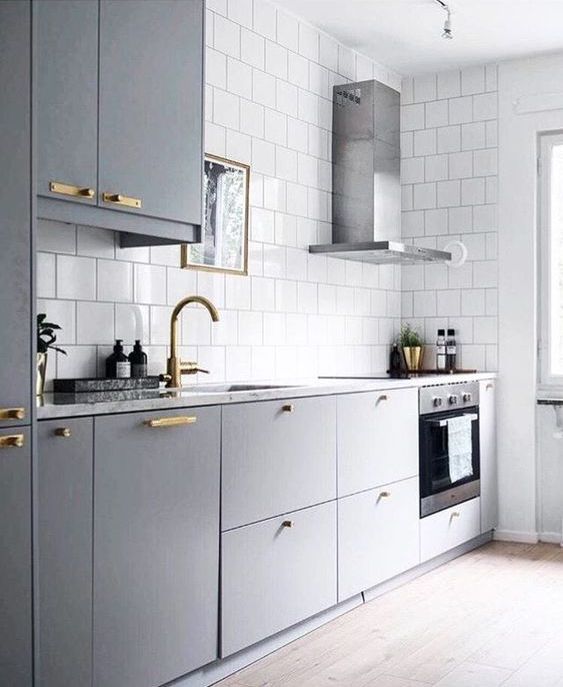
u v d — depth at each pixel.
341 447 3.72
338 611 3.77
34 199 2.35
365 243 4.50
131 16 2.90
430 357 5.39
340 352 4.87
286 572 3.36
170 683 2.86
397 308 5.45
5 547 2.25
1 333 2.25
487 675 3.08
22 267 2.31
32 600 2.32
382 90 4.76
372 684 3.00
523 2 4.30
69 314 3.25
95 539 2.52
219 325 4.00
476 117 5.26
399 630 3.57
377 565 3.98
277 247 4.38
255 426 3.19
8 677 2.26
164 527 2.77
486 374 5.04
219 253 3.97
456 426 4.66
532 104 5.09
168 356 3.70
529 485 5.13
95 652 2.53
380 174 4.73
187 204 3.14
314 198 4.66
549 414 5.12
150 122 2.98
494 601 3.96
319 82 4.70
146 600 2.71
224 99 4.02
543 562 4.67
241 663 3.16
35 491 2.32
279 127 4.38
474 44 4.88
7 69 2.28
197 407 2.91
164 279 3.69
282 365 4.40
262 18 4.26
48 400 2.78
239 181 4.09
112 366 3.32
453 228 5.32
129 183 2.90
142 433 2.68
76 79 2.71
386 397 4.05
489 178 5.22
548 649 3.33
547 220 5.14
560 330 5.15
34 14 2.36
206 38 3.91
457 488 4.71
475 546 5.02
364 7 4.38
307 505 3.49
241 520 3.12
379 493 4.00
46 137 2.61
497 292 5.20
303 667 3.16
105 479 2.55
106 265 3.41
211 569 2.98
